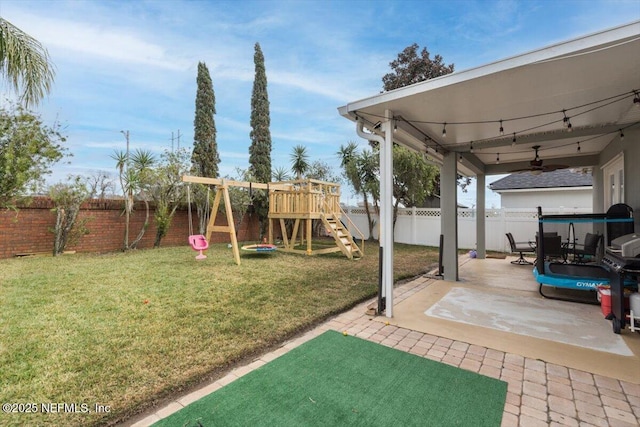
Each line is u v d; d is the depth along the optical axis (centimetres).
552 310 407
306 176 1380
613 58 259
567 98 349
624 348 294
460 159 619
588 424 191
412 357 275
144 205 942
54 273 562
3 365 245
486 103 365
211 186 1026
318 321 362
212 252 877
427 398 215
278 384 230
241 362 265
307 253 880
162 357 264
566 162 721
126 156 901
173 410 201
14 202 645
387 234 386
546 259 769
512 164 793
